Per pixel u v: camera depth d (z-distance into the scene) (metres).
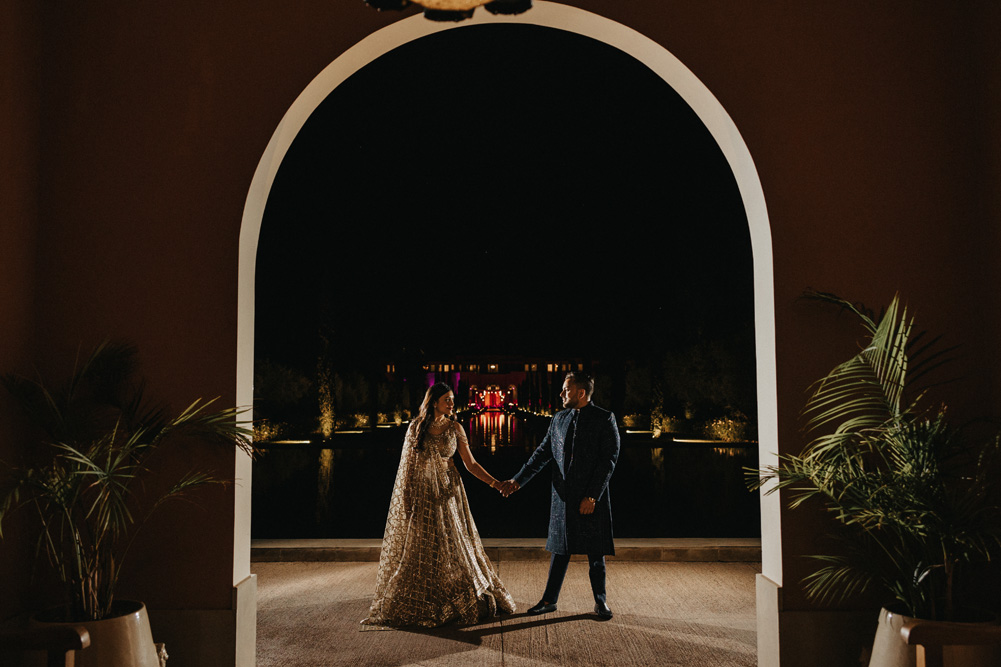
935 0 3.82
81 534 3.66
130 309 3.75
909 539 3.35
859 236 3.76
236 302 3.76
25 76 3.66
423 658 4.05
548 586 4.88
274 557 6.42
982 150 3.72
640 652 4.14
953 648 2.96
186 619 3.64
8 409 3.52
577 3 3.86
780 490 3.68
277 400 24.78
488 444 22.23
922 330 3.73
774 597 3.67
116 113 3.81
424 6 2.26
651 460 17.75
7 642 2.36
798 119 3.81
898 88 3.80
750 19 3.85
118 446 3.64
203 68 3.83
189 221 3.78
